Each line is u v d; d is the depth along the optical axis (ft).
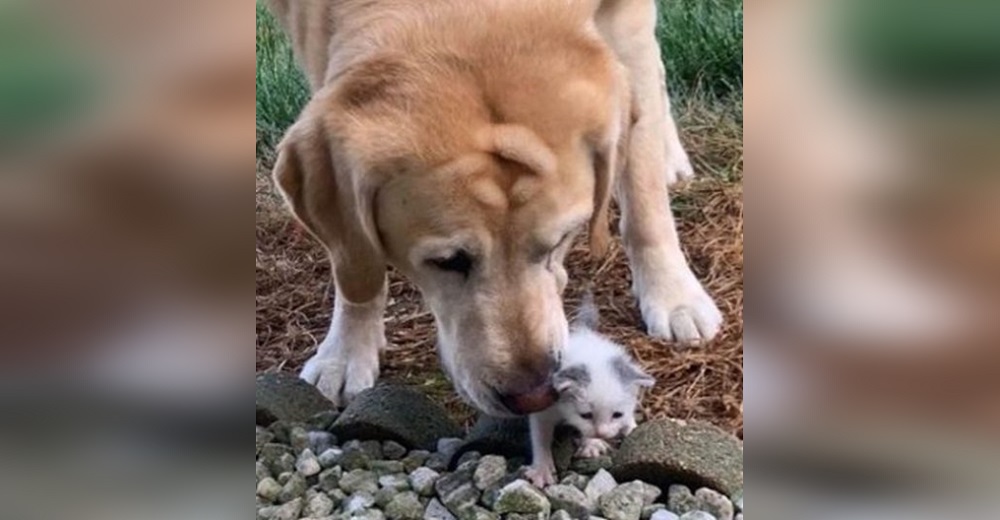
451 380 5.16
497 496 4.77
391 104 4.54
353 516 4.78
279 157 4.74
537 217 4.53
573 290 5.81
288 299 6.03
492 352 4.58
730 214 6.13
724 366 5.37
